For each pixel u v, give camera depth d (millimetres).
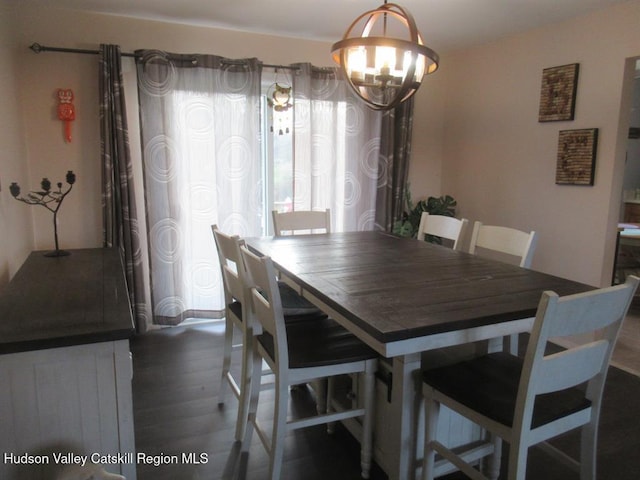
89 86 3029
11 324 1364
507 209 3619
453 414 1687
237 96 3277
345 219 3809
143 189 3232
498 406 1326
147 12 2973
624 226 4234
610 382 2623
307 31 3373
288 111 3529
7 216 2318
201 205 3334
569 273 3166
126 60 3090
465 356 1816
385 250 2379
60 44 2941
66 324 1368
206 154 3289
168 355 2924
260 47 3457
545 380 1206
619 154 2848
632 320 3715
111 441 1362
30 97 2902
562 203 3182
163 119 3098
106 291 1749
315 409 2340
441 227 2762
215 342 3137
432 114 4219
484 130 3799
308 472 1842
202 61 3168
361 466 1841
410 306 1452
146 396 2412
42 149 2973
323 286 1680
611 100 2824
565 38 3074
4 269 2229
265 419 2229
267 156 3672
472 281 1769
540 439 1311
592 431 1438
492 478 1756
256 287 1859
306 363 1622
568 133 3078
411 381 1521
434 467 1616
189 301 3453
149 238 3211
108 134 2965
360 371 1709
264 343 1820
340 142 3713
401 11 1816
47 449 1314
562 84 3090
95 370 1321
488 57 3707
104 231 3057
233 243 1896
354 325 1380
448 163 4238
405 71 1816
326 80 3570
